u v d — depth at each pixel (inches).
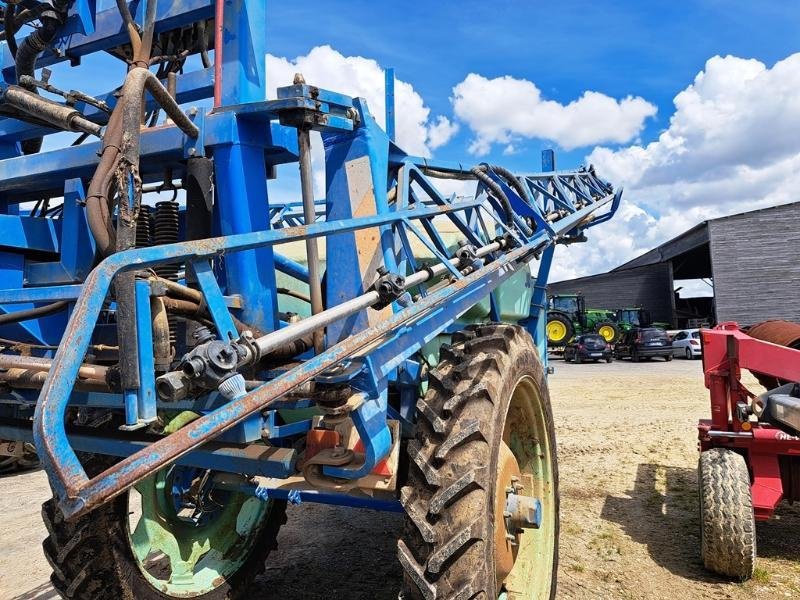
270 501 147.8
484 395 99.2
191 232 99.0
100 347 96.0
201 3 114.3
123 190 73.9
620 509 213.6
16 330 100.3
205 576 133.0
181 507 135.6
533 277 206.4
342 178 106.8
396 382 118.0
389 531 195.9
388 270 107.0
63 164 108.7
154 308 78.6
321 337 101.2
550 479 133.7
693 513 208.1
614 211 308.2
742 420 169.9
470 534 86.7
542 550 129.3
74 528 107.4
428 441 95.6
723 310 1290.6
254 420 86.9
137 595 113.9
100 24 124.3
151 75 82.2
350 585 157.0
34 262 111.3
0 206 123.8
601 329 1204.5
